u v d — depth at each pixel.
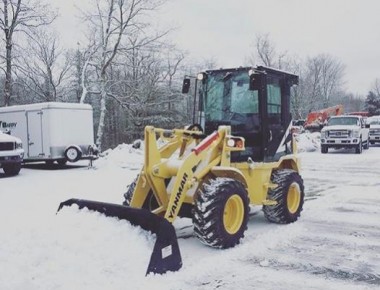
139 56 29.41
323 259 4.99
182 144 5.75
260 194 6.25
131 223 4.77
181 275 4.40
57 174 13.30
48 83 29.67
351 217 7.11
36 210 7.68
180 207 5.33
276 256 5.08
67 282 3.90
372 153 21.22
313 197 9.03
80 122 15.45
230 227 5.38
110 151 19.39
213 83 6.55
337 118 22.19
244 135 6.29
